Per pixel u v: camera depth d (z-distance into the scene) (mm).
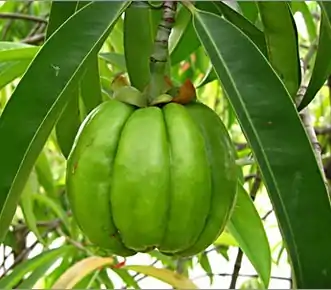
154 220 350
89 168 359
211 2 489
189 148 357
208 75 559
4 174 341
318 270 315
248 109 338
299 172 324
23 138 341
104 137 362
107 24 352
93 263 592
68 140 484
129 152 353
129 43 487
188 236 358
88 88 483
